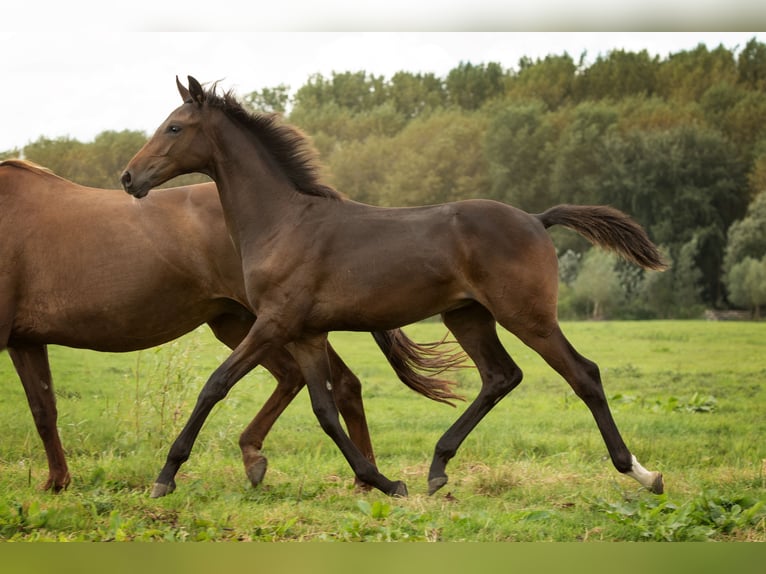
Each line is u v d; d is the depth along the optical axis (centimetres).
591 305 4594
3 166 798
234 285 781
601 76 6681
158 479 699
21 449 900
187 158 746
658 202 5447
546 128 5784
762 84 6200
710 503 621
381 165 5866
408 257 690
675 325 3259
